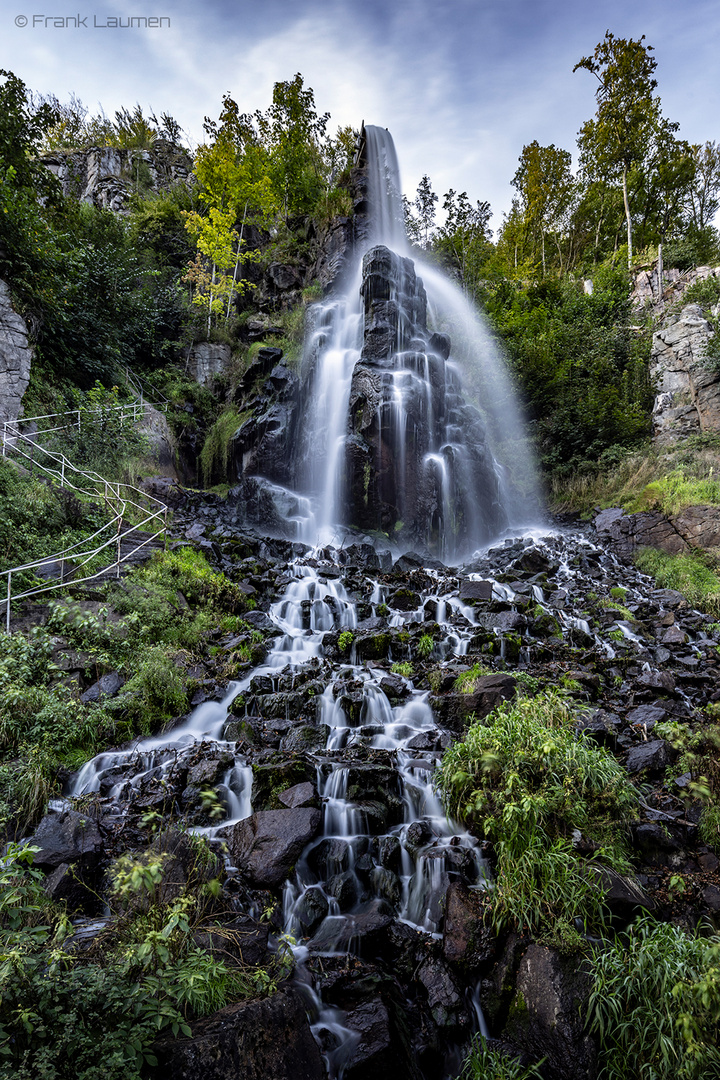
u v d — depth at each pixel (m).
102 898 4.59
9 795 5.41
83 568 9.73
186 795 5.93
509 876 4.50
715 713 7.19
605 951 4.10
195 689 7.99
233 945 4.08
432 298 26.75
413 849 5.18
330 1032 3.80
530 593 12.45
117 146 41.28
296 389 19.70
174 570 10.83
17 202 15.00
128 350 20.19
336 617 10.92
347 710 7.49
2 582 8.72
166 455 17.91
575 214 40.94
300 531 16.50
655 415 21.02
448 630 10.23
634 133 35.81
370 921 4.61
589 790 5.25
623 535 16.30
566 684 8.08
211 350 22.91
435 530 16.86
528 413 22.48
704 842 5.32
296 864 5.03
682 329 22.09
